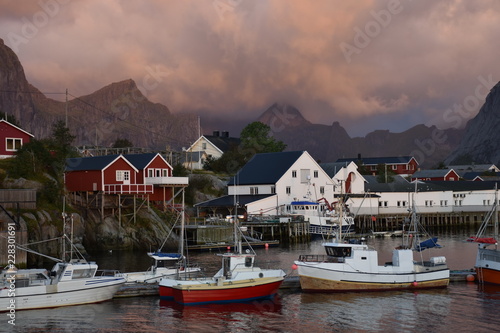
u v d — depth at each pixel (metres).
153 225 63.47
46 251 51.69
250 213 75.38
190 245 63.22
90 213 63.16
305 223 71.69
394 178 112.38
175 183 68.25
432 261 39.97
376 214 88.69
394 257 39.62
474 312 33.16
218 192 88.31
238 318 32.06
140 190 64.69
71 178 66.12
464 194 99.12
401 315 32.62
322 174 84.00
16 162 59.22
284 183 79.62
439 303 35.28
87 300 34.47
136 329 29.95
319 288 37.94
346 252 38.78
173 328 30.20
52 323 30.67
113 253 57.41
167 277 37.66
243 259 36.34
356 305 34.78
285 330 29.97
